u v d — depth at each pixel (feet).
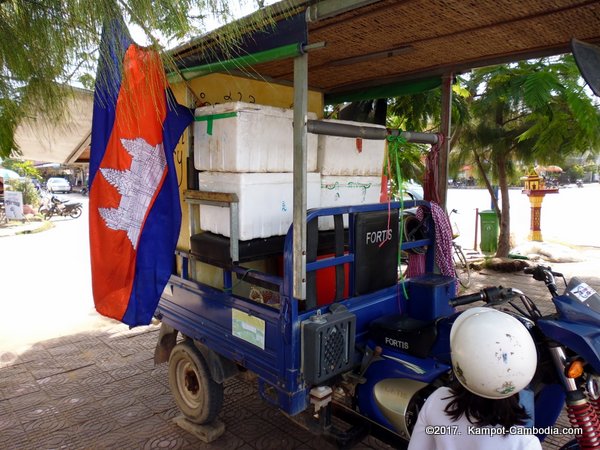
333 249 10.20
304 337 7.36
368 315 8.78
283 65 11.09
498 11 8.09
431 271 10.59
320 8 6.57
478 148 25.62
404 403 7.41
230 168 8.52
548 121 18.51
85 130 13.00
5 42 6.02
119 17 5.76
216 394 9.99
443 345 7.65
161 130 8.82
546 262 28.96
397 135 9.31
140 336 17.12
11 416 11.58
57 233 49.32
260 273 8.04
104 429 10.93
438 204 11.16
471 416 4.90
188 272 10.23
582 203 79.61
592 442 6.40
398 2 7.67
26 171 76.07
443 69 11.76
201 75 8.99
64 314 20.01
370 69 11.96
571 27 8.83
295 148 7.13
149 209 8.98
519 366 4.75
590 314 6.78
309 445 10.13
